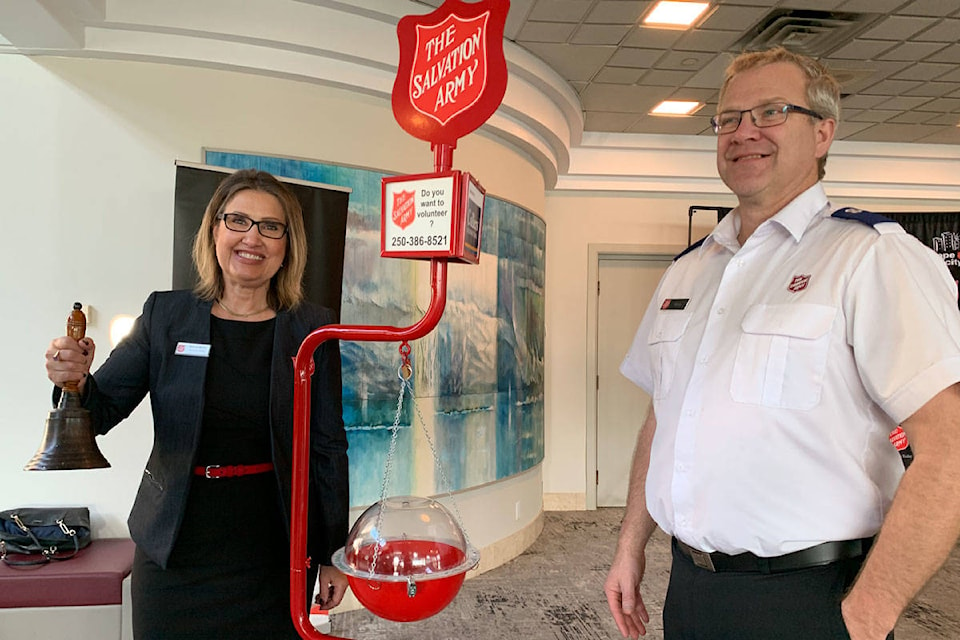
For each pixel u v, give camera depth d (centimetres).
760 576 115
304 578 106
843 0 348
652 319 160
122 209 310
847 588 108
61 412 127
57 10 277
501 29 80
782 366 115
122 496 305
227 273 152
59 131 305
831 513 111
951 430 97
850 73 445
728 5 355
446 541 97
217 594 145
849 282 112
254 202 152
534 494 500
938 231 607
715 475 119
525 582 403
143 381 152
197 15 309
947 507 96
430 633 327
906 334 102
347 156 351
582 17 369
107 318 307
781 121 129
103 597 254
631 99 497
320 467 157
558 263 608
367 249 354
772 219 128
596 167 592
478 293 413
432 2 347
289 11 324
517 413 456
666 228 616
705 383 126
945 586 396
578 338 607
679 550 132
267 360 154
